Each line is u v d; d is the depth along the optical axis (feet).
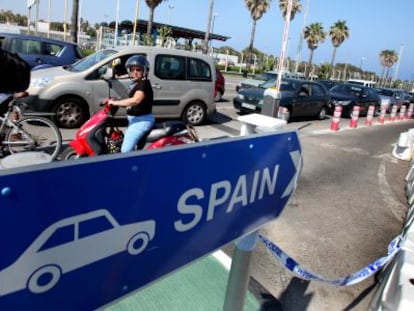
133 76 14.75
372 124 49.49
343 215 16.02
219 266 10.41
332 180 21.08
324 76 172.96
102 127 15.07
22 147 17.12
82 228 2.83
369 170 24.36
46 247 2.64
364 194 19.27
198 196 3.93
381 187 20.90
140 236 3.37
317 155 26.71
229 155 4.21
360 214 16.39
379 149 31.83
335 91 56.85
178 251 3.89
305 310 9.52
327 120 46.42
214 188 4.13
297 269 7.23
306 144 30.25
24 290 2.60
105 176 2.88
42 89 23.43
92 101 24.70
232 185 4.41
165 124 15.74
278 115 30.78
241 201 4.67
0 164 4.87
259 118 5.48
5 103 16.03
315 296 10.11
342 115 52.95
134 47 26.20
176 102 28.37
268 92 28.89
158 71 26.89
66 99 24.13
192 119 29.96
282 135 5.12
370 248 13.23
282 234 13.52
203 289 9.37
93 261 3.00
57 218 2.64
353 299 10.14
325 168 23.40
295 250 12.48
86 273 2.98
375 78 257.14
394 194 19.92
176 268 3.94
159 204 3.47
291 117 41.39
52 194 2.56
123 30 110.42
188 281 9.64
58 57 35.50
